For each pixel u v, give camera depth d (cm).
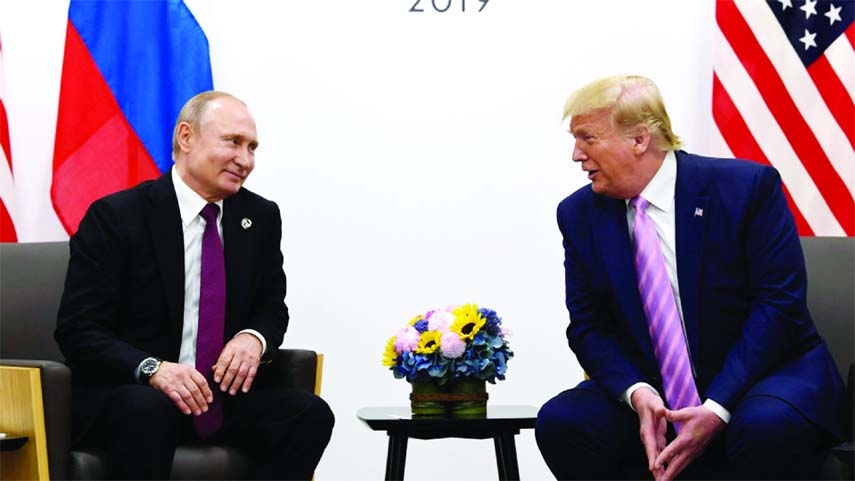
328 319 435
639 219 298
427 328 328
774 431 264
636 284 296
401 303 437
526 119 438
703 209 293
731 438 270
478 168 438
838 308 324
